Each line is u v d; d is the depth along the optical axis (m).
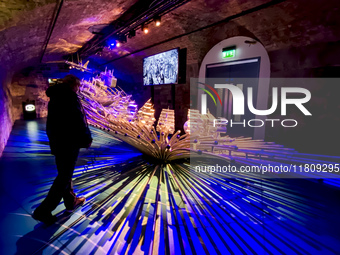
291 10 3.98
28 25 3.95
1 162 4.23
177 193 2.93
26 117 11.47
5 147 5.34
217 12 4.98
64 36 6.79
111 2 4.23
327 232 2.15
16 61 7.47
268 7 4.22
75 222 2.25
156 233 2.09
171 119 5.66
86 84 6.54
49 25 4.68
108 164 4.11
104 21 5.64
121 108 5.70
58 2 3.32
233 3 4.50
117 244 1.93
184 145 3.71
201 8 4.92
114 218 2.32
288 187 3.12
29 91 11.91
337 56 3.86
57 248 1.87
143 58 9.05
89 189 3.02
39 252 1.82
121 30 6.03
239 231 2.15
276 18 4.38
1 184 3.19
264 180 3.40
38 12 3.43
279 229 2.19
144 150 4.16
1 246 1.88
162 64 8.02
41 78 12.41
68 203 2.33
